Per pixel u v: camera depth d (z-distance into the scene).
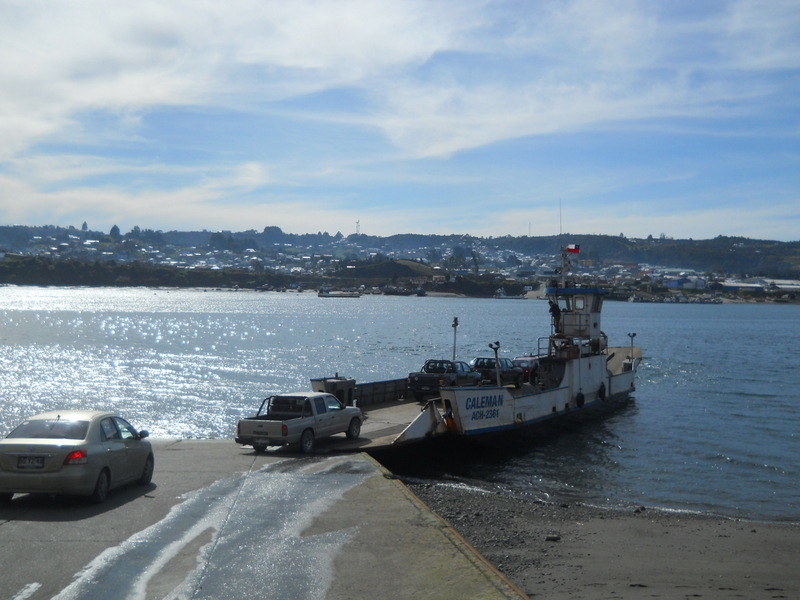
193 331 106.31
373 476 16.47
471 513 17.42
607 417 35.22
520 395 28.23
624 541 15.56
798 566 14.09
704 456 26.08
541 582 12.59
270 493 14.59
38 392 42.31
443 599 8.91
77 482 12.67
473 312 194.38
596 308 35.41
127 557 10.32
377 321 142.12
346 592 9.12
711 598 12.01
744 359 72.44
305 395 21.14
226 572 9.77
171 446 21.05
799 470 23.95
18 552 10.45
